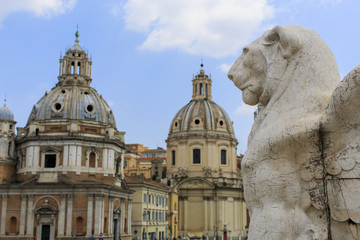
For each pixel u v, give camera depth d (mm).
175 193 89312
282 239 6766
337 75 7379
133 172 116438
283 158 7020
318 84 7078
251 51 8242
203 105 97438
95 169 64250
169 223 86500
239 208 93000
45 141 63594
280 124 7121
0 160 64562
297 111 7074
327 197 6543
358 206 6180
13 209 60750
